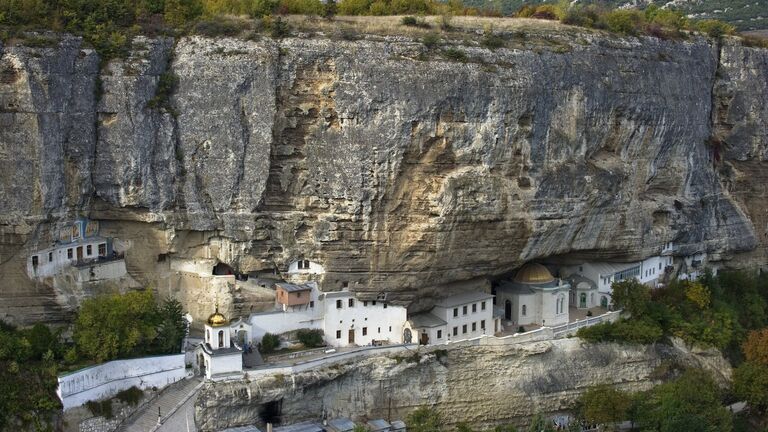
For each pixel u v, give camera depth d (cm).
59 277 8238
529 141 9169
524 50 9269
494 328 9756
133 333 7894
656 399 9556
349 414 8531
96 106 8262
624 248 10538
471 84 8750
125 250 8706
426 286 9112
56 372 7562
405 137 8575
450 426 8950
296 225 8731
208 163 8569
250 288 8894
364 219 8688
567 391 9425
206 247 8831
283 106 8575
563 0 12306
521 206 9169
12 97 7806
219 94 8481
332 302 8919
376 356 8700
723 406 9775
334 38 8681
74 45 8175
